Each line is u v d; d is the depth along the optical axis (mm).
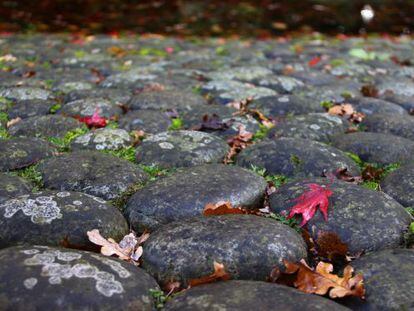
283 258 706
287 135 1137
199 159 1000
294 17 3404
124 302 623
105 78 1602
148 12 3424
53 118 1167
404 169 948
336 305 625
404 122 1210
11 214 756
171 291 681
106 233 764
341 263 751
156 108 1278
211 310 606
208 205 797
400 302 641
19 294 605
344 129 1196
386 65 1966
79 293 613
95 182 887
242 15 3408
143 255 731
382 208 804
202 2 3744
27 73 1617
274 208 846
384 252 724
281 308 607
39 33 2658
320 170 965
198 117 1217
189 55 2059
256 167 982
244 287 645
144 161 1002
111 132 1097
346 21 3355
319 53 2178
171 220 808
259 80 1540
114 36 2576
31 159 975
